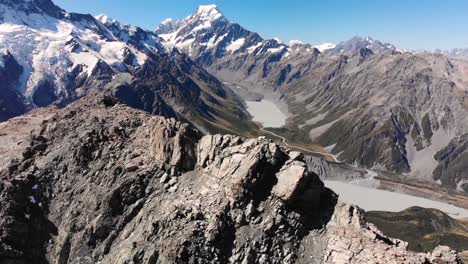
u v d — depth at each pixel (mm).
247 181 51562
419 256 46469
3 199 57719
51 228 57938
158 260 47625
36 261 55188
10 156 69000
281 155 54531
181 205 52250
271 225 49625
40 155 67000
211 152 57312
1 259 53031
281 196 51156
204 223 49750
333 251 47719
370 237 47969
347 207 51438
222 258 47531
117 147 64312
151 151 61500
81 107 77000
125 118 70875
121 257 49469
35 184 61781
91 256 53281
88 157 63688
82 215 56875
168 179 57688
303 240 49844
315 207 52125
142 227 52250
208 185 54562
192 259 46719
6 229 55094
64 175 62875
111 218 55469
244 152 54656
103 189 58094
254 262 47625
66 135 70000
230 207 51000
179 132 60000
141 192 56906
